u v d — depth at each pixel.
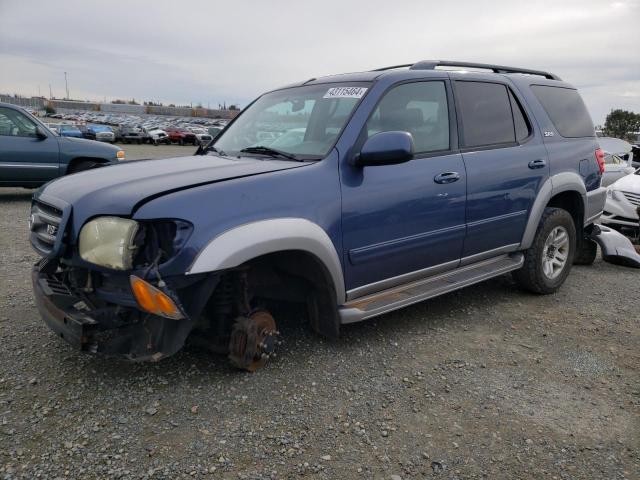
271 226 2.89
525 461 2.51
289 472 2.38
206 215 2.73
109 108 94.44
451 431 2.73
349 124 3.43
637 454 2.59
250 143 3.93
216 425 2.70
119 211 2.70
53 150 9.59
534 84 4.92
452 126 4.02
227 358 3.36
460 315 4.39
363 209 3.36
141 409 2.81
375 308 3.45
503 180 4.27
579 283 5.50
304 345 3.65
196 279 2.69
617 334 4.08
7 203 9.70
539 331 4.09
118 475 2.31
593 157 5.30
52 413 2.75
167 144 42.66
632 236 8.47
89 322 2.67
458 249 4.06
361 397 3.02
